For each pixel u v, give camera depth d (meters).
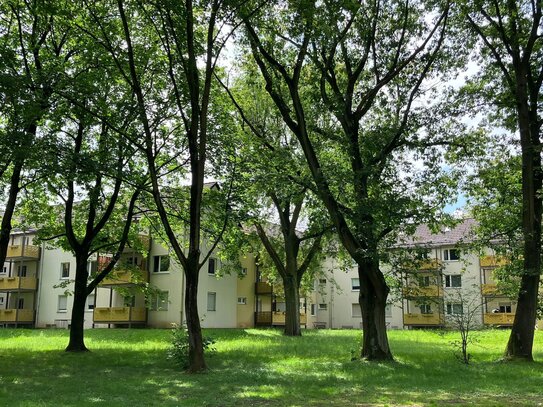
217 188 17.66
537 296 16.81
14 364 14.88
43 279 43.16
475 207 19.62
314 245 30.50
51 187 18.39
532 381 11.68
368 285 16.09
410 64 17.17
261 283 45.28
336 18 14.48
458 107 16.92
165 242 22.11
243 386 10.84
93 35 15.76
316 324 50.88
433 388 10.69
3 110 14.03
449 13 17.14
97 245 21.19
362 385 11.04
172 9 12.93
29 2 16.02
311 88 18.19
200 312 39.31
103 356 17.05
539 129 17.17
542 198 16.48
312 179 16.22
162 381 11.52
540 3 15.79
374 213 14.84
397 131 16.28
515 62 17.02
